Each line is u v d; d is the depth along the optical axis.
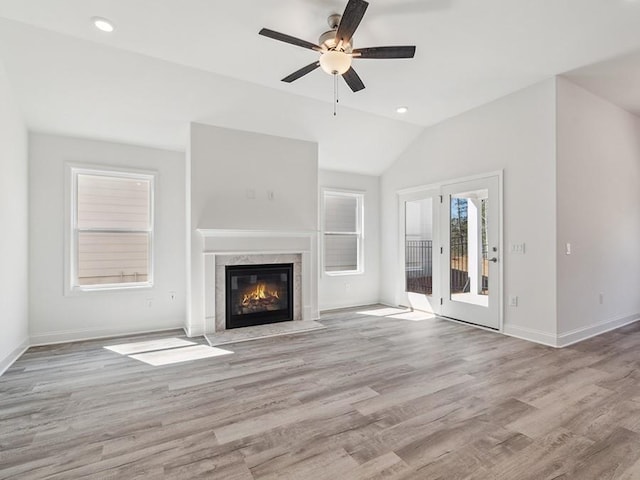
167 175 4.51
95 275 4.16
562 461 1.73
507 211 4.00
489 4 2.42
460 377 2.79
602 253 4.04
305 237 4.79
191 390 2.60
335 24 2.57
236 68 3.35
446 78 3.58
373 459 1.76
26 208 3.65
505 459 1.75
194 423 2.12
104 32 2.75
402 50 2.41
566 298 3.63
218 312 4.25
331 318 4.95
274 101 4.02
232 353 3.46
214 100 3.83
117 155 4.23
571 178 3.68
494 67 3.35
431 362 3.14
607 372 2.86
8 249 3.15
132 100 3.60
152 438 1.96
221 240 4.20
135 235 4.39
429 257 5.19
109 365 3.14
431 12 2.50
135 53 3.10
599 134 4.02
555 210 3.54
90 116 3.71
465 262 4.59
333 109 4.35
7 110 3.11
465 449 1.83
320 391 2.56
